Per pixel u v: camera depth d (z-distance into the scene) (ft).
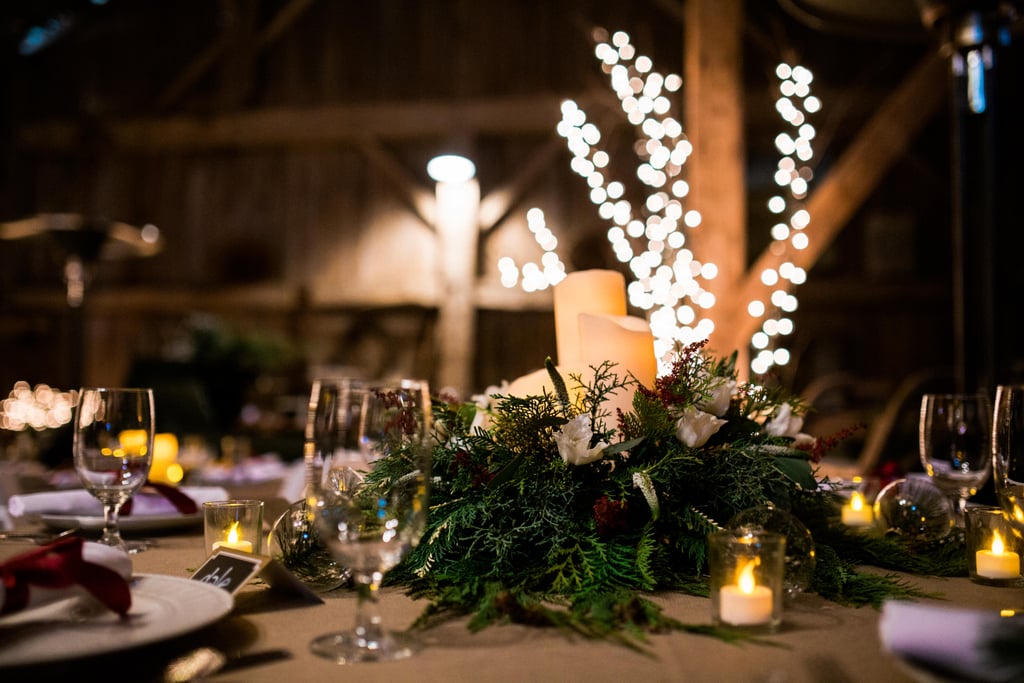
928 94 14.83
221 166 24.38
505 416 2.95
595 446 2.87
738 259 13.26
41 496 3.82
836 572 2.64
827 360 20.94
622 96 12.62
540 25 22.97
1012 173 19.86
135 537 3.83
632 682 1.85
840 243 21.30
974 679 1.60
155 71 25.04
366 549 2.08
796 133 21.13
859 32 7.00
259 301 23.41
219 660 1.96
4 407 19.60
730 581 2.24
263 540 3.23
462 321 22.04
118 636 1.90
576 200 22.04
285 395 22.20
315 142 23.63
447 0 23.61
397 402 2.15
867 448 8.74
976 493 4.09
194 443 9.48
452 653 2.06
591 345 3.10
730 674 1.88
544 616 2.31
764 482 2.93
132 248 12.93
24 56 25.39
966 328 5.62
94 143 24.64
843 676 1.87
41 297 24.49
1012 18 5.60
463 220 22.22
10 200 24.91
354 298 22.93
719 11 13.55
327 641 2.14
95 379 24.12
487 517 2.75
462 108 22.74
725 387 3.02
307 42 24.26
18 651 1.82
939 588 2.81
